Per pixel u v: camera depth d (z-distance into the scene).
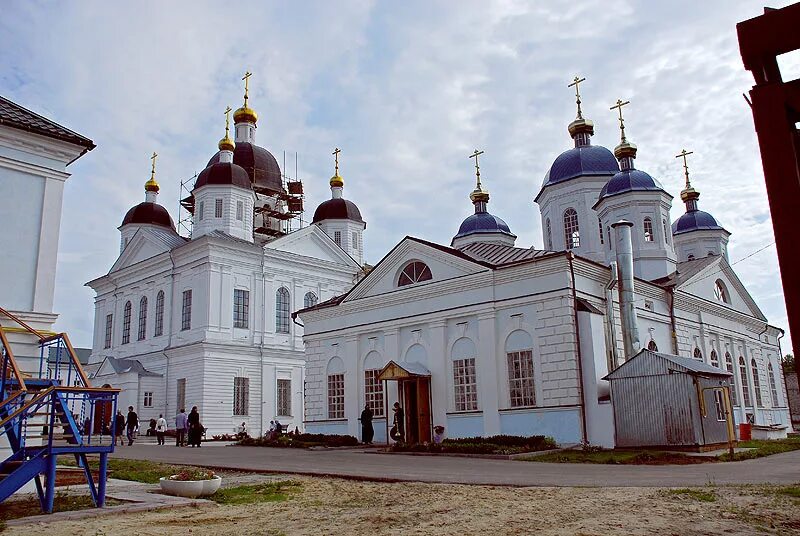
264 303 47.53
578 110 44.69
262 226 56.62
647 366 23.19
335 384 33.16
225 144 52.25
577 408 24.50
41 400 10.87
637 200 36.56
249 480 15.46
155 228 53.03
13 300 14.46
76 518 9.76
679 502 10.39
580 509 9.97
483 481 14.00
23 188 15.05
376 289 31.97
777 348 47.06
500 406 26.48
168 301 47.66
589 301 26.67
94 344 55.06
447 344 28.73
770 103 5.39
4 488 9.81
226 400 43.69
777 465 17.81
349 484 14.21
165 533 8.61
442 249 29.16
